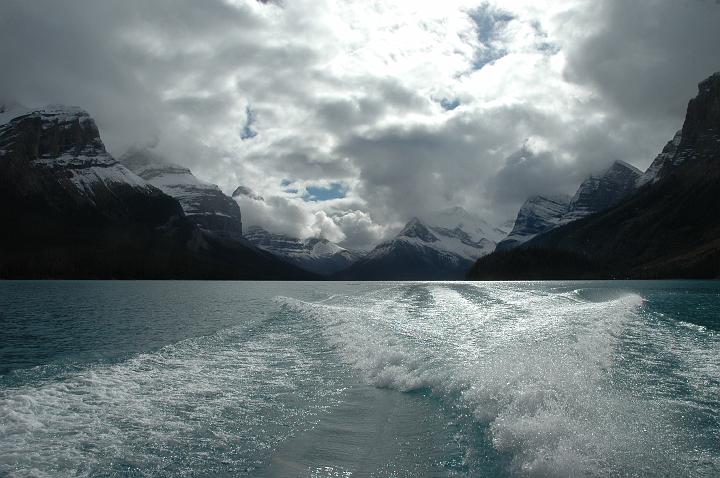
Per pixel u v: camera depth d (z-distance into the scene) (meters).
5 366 20.50
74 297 74.38
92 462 10.40
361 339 25.00
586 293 69.25
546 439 11.18
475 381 15.57
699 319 35.97
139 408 13.93
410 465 10.27
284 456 10.81
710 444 11.05
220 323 37.81
